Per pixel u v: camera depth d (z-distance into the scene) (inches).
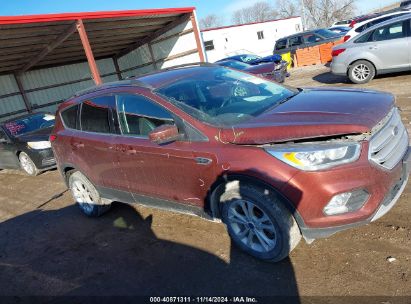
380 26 378.6
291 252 132.1
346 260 122.0
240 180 120.2
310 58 724.0
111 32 559.2
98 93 173.3
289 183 110.0
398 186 118.3
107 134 167.3
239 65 515.2
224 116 134.6
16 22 391.9
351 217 109.0
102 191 185.6
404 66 372.8
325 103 128.8
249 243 131.0
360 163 106.7
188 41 574.2
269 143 115.5
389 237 128.3
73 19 438.3
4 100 627.5
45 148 310.3
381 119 114.7
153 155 143.8
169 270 138.0
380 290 106.6
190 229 164.1
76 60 687.1
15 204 258.1
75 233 187.0
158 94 145.2
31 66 606.9
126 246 162.4
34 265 164.1
